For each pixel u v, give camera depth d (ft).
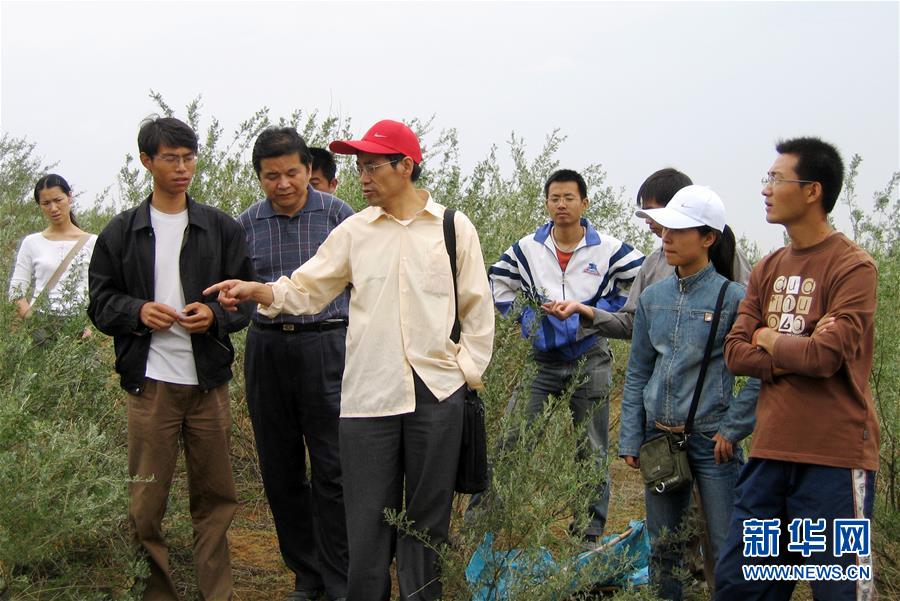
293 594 14.75
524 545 13.15
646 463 13.03
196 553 13.64
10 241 19.30
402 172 12.16
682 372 12.92
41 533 12.23
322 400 14.15
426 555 12.09
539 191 22.39
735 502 11.94
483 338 12.28
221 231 13.44
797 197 11.37
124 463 13.23
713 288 12.93
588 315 15.79
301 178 14.42
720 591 11.82
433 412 11.92
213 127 19.66
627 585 13.75
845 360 10.90
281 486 14.66
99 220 30.14
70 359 14.17
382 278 12.12
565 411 14.40
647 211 13.02
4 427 11.91
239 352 18.35
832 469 11.00
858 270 11.03
